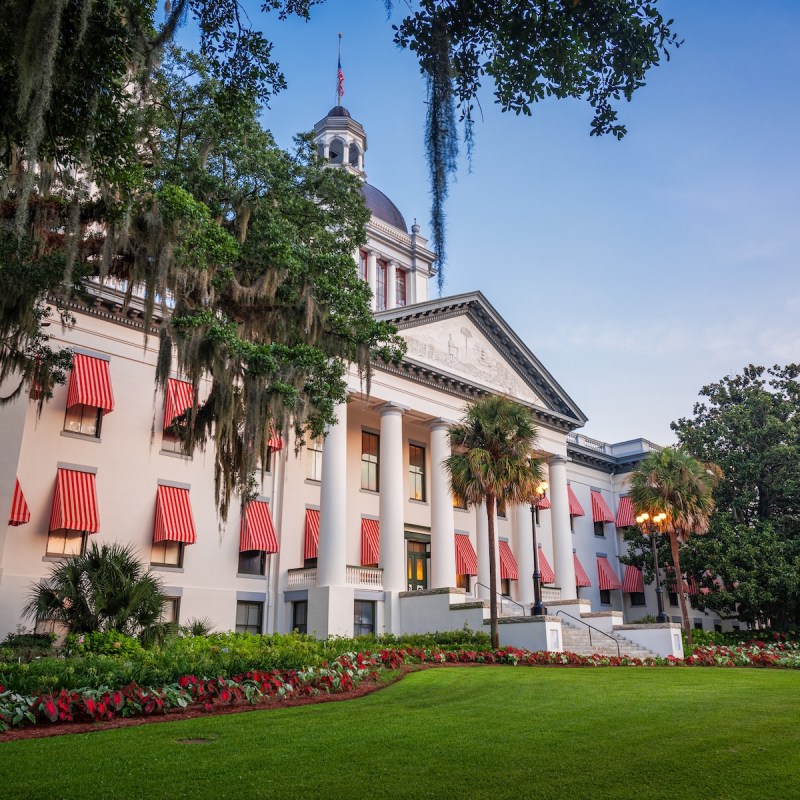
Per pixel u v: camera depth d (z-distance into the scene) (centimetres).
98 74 1056
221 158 1814
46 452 2589
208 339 1652
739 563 4066
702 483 3428
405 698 1471
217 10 1208
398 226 5375
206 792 761
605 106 928
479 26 867
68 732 1068
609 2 844
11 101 1019
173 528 2747
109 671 1306
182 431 1916
